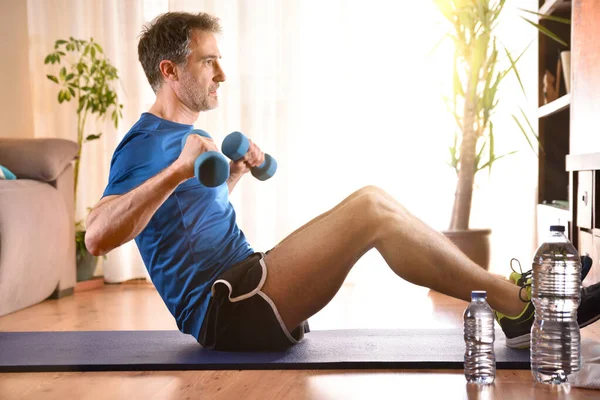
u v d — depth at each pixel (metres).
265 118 4.37
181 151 1.95
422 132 4.37
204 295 2.10
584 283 3.02
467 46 4.05
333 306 3.40
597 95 2.97
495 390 1.77
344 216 2.00
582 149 3.20
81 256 4.16
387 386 1.83
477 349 1.86
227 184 2.20
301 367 2.01
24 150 3.69
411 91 4.35
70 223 3.92
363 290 3.99
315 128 4.35
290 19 4.32
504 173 4.49
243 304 2.05
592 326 2.68
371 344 2.28
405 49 4.34
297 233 2.09
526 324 2.08
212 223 2.11
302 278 2.02
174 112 2.20
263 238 4.38
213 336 2.12
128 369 2.05
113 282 4.36
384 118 4.34
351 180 4.34
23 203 3.41
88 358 2.15
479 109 4.06
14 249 3.29
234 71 4.38
